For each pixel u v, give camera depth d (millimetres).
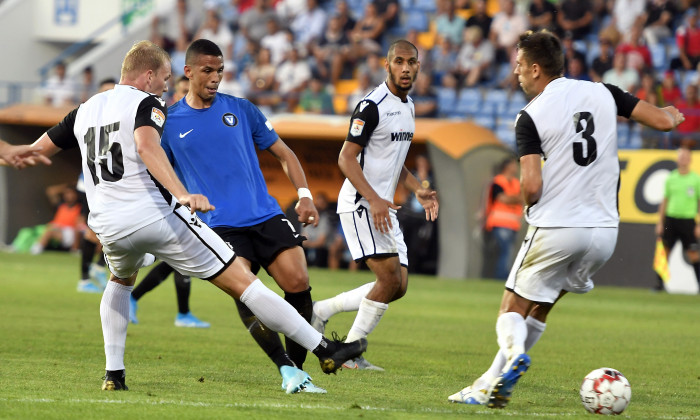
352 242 26578
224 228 22594
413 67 25719
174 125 23047
